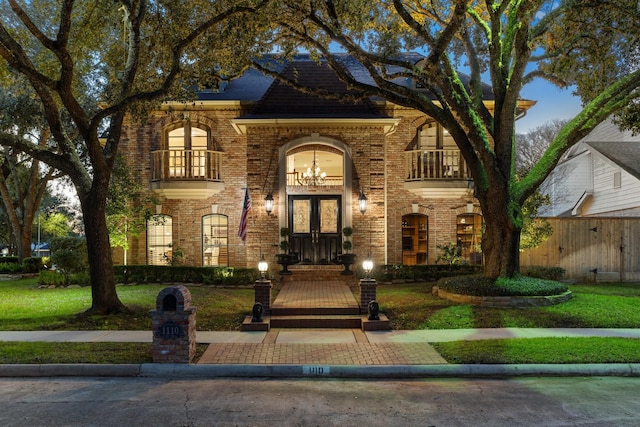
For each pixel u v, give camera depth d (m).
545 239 15.48
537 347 8.15
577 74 13.98
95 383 6.84
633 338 8.86
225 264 18.16
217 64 15.15
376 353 8.06
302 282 15.56
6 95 20.08
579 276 16.17
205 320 10.65
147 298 12.52
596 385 6.75
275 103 17.39
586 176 24.55
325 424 5.27
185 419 5.38
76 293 13.58
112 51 13.09
